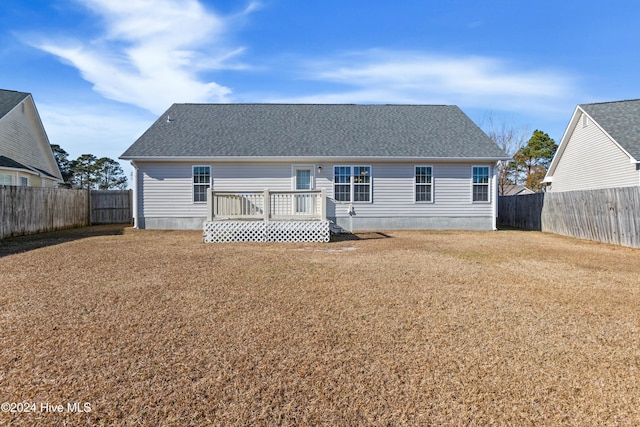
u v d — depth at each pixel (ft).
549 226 45.80
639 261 25.34
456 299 15.40
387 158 45.42
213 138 48.06
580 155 56.85
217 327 11.90
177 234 40.88
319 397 7.87
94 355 9.71
